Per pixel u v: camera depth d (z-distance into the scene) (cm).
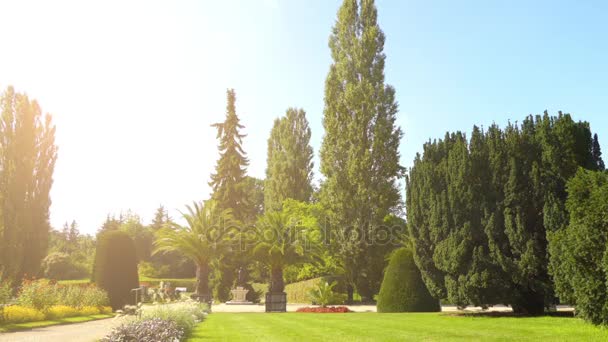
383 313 2362
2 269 3039
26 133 3416
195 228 3391
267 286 5284
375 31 4144
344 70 4156
